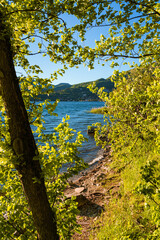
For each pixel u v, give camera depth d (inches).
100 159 455.5
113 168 329.7
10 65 94.5
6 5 91.7
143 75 170.4
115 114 212.5
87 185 307.0
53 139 120.8
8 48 95.2
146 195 81.4
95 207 226.4
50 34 108.7
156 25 98.3
